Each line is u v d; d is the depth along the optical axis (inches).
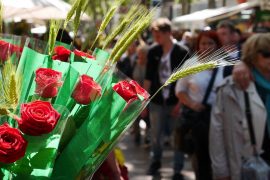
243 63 178.9
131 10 92.0
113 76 93.0
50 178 83.1
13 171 79.3
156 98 314.2
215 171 181.2
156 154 326.3
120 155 141.6
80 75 85.4
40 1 233.3
